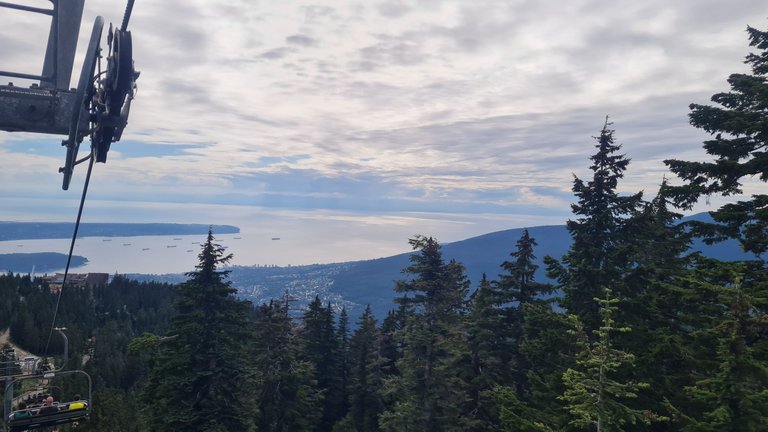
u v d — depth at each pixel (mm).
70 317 133375
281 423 36625
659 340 14008
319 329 48781
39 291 143875
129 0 3719
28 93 3674
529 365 24406
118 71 3709
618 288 16219
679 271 18500
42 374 13281
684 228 13633
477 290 25891
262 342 35656
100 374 90625
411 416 25266
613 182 17391
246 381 26016
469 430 24172
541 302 23812
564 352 16953
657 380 14453
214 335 23844
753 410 10078
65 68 3770
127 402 49938
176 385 22828
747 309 10523
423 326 26375
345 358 54438
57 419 13539
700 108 13812
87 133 3916
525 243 24953
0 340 110250
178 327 23734
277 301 36031
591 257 17062
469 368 25172
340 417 48531
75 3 3727
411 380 26266
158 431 23016
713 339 12312
